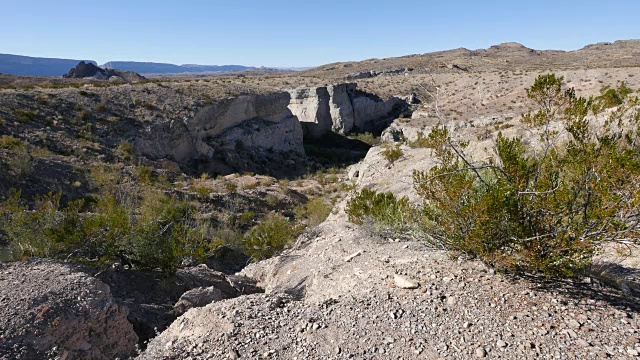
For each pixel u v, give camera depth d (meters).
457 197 4.26
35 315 4.61
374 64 118.75
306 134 55.06
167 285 7.73
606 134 4.32
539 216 3.98
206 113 35.34
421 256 5.61
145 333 5.77
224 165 34.56
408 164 17.14
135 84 38.56
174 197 18.48
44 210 8.70
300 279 6.89
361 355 3.62
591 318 3.57
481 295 4.17
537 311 3.77
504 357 3.26
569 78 51.25
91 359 4.70
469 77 62.38
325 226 10.02
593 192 3.71
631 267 4.86
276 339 4.03
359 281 5.30
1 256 7.41
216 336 4.13
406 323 3.94
